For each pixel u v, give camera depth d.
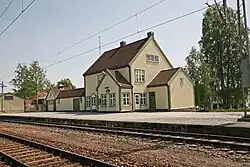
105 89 48.12
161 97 46.62
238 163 9.73
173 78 46.53
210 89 57.69
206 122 20.50
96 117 32.91
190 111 43.34
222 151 11.82
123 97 45.34
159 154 11.75
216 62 54.69
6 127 29.25
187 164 9.77
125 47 53.81
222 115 28.25
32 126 29.17
